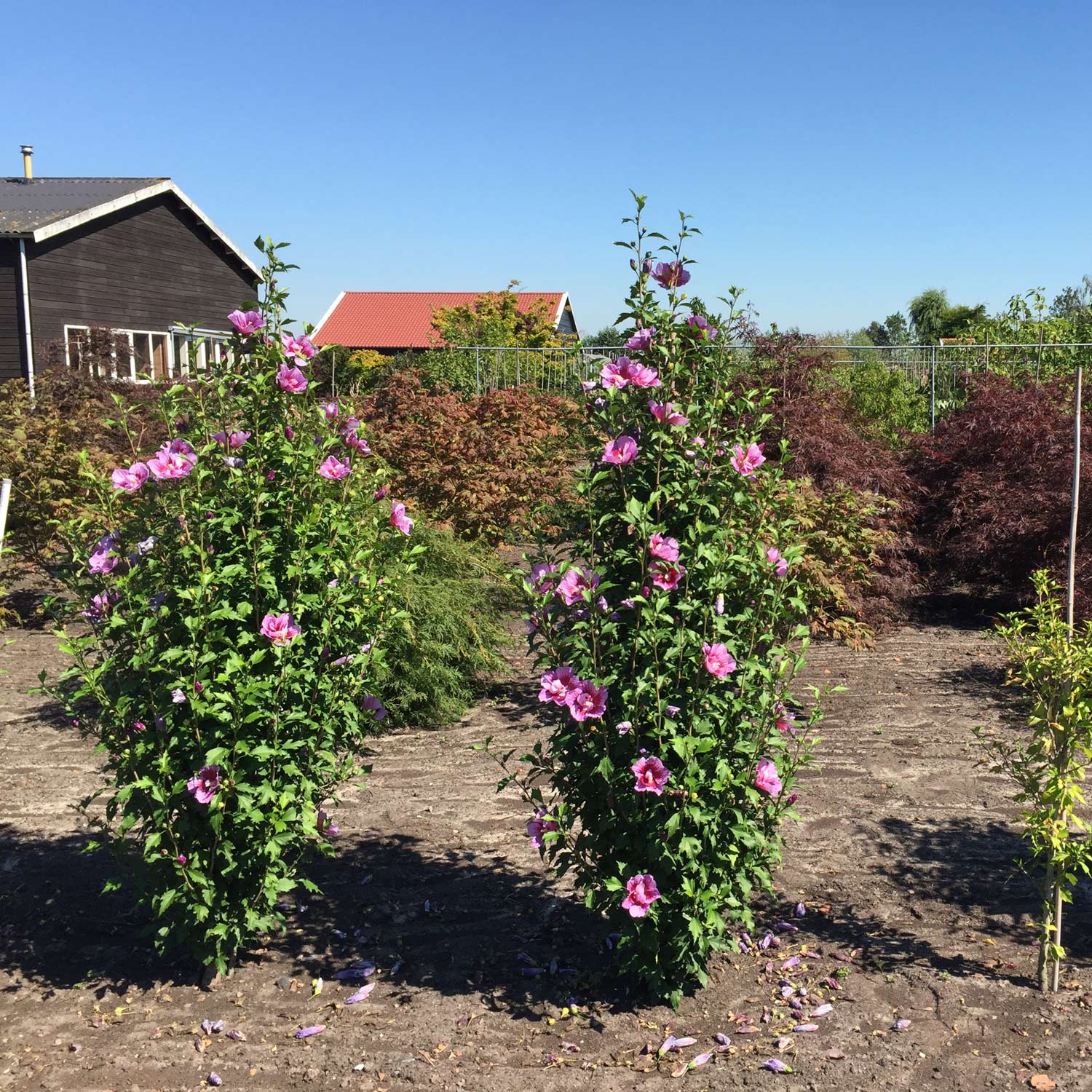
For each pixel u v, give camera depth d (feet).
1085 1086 9.20
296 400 11.32
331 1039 10.22
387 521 12.28
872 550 26.81
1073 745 10.50
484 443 31.35
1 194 63.00
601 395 10.44
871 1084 9.33
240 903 11.07
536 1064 9.78
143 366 62.64
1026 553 27.09
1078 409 11.14
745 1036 10.16
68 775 17.51
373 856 14.35
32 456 27.25
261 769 10.61
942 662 24.08
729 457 10.45
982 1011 10.42
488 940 12.10
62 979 11.46
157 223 66.33
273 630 10.23
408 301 139.85
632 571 10.19
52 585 30.35
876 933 12.10
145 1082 9.61
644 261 10.52
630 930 10.30
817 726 19.56
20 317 54.80
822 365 30.91
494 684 22.57
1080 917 12.47
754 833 10.32
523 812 15.83
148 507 11.02
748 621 10.30
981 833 14.88
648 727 9.93
